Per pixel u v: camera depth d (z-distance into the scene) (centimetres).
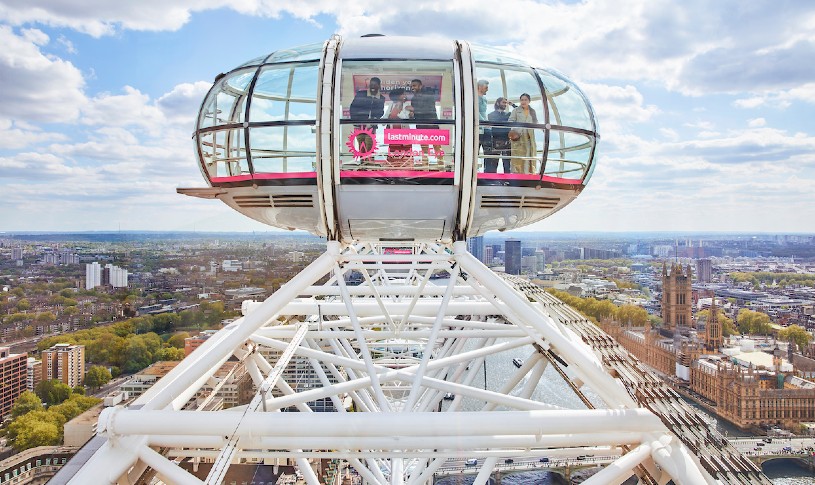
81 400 11481
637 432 1220
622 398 1296
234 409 1406
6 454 9738
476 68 1452
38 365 13225
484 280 1505
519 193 1482
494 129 1434
